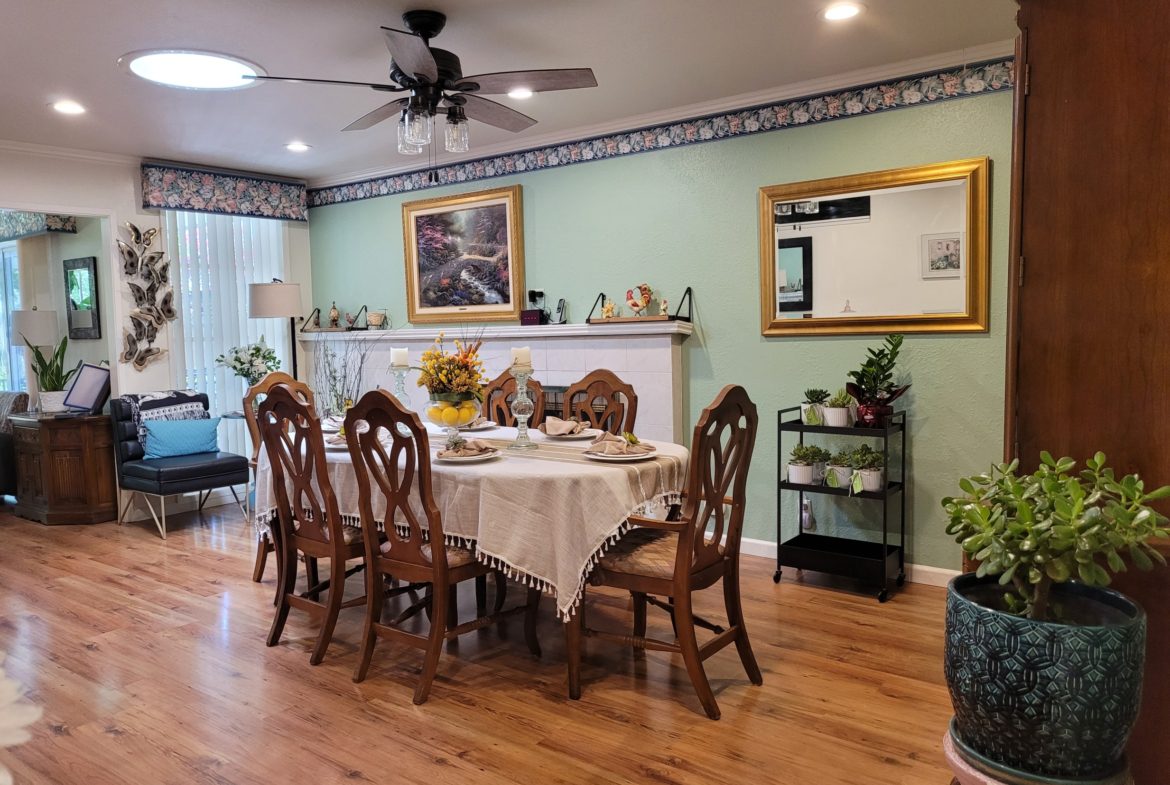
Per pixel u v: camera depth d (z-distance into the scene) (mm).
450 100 3123
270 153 5398
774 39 3467
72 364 6285
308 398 4312
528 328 5086
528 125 3459
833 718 2621
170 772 2350
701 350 4625
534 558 2758
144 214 5605
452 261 5645
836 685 2861
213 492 6023
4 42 3295
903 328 3980
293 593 3406
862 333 4098
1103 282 1767
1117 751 1515
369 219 6133
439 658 3150
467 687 2893
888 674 2945
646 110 4559
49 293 6480
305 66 3668
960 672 1600
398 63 2787
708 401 4625
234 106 4258
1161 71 1693
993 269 3742
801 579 4098
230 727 2613
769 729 2555
